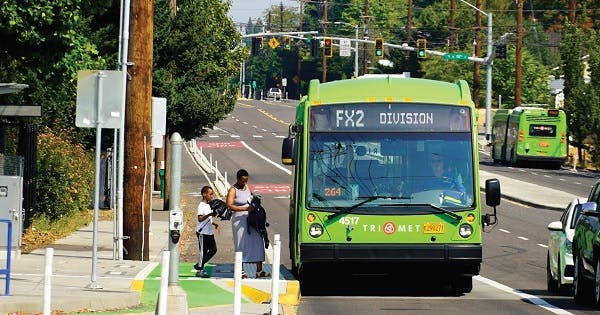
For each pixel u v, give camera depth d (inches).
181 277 1363.2
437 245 1211.2
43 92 1953.7
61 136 2237.9
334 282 1430.9
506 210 2832.2
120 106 1161.4
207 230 1397.6
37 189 1898.4
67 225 2009.1
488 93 4817.9
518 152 4357.8
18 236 1441.9
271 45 5098.4
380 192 1216.8
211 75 2942.9
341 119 1235.9
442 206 1216.8
